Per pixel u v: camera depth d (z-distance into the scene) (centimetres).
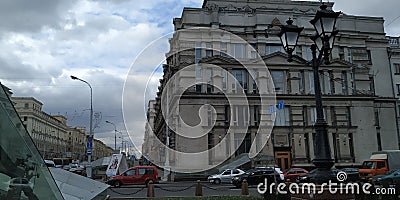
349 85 3919
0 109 540
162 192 1908
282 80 3731
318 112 819
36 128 7719
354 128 3816
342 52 4103
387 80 4266
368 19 4319
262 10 3853
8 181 554
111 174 3222
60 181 998
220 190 2038
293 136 3625
